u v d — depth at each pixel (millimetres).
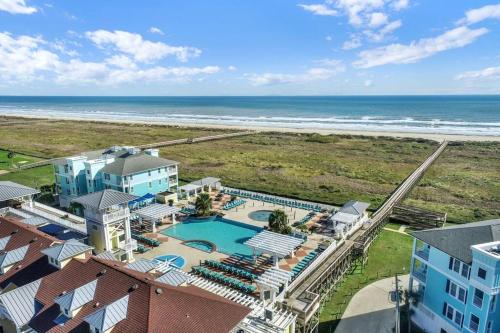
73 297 23391
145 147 118125
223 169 90250
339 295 35844
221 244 45562
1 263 29312
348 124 193375
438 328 28844
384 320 31562
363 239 44344
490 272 23641
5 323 27906
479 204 63219
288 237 41000
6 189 46156
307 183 77250
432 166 92312
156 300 22406
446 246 27453
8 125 188375
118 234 40281
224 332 22094
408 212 55969
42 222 40656
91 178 56219
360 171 87938
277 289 30453
